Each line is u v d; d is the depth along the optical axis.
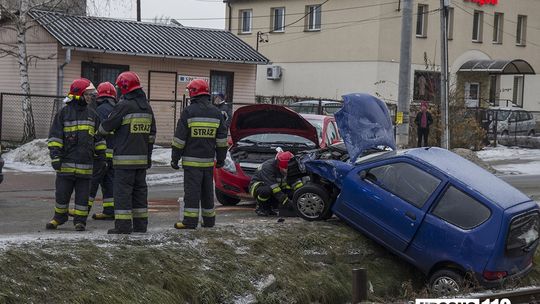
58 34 23.25
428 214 8.71
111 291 6.64
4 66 25.22
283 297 7.89
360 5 36.69
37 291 6.21
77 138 9.43
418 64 37.38
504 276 8.44
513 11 41.69
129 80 8.68
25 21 22.91
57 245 7.18
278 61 41.25
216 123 9.13
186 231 8.55
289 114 12.66
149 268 7.23
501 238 8.24
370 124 10.02
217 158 9.34
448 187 8.70
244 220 11.20
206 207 9.26
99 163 10.38
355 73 37.03
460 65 38.94
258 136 13.28
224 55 26.61
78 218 9.59
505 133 34.16
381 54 36.00
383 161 9.28
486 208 8.41
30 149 20.17
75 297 6.33
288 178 11.45
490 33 40.59
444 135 23.61
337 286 8.56
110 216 10.83
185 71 26.19
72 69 23.73
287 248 8.71
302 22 39.81
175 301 7.06
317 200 10.12
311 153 11.31
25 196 14.17
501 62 37.62
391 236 8.98
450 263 8.56
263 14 41.97
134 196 8.84
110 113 9.31
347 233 9.43
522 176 22.22
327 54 38.50
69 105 9.45
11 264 6.41
